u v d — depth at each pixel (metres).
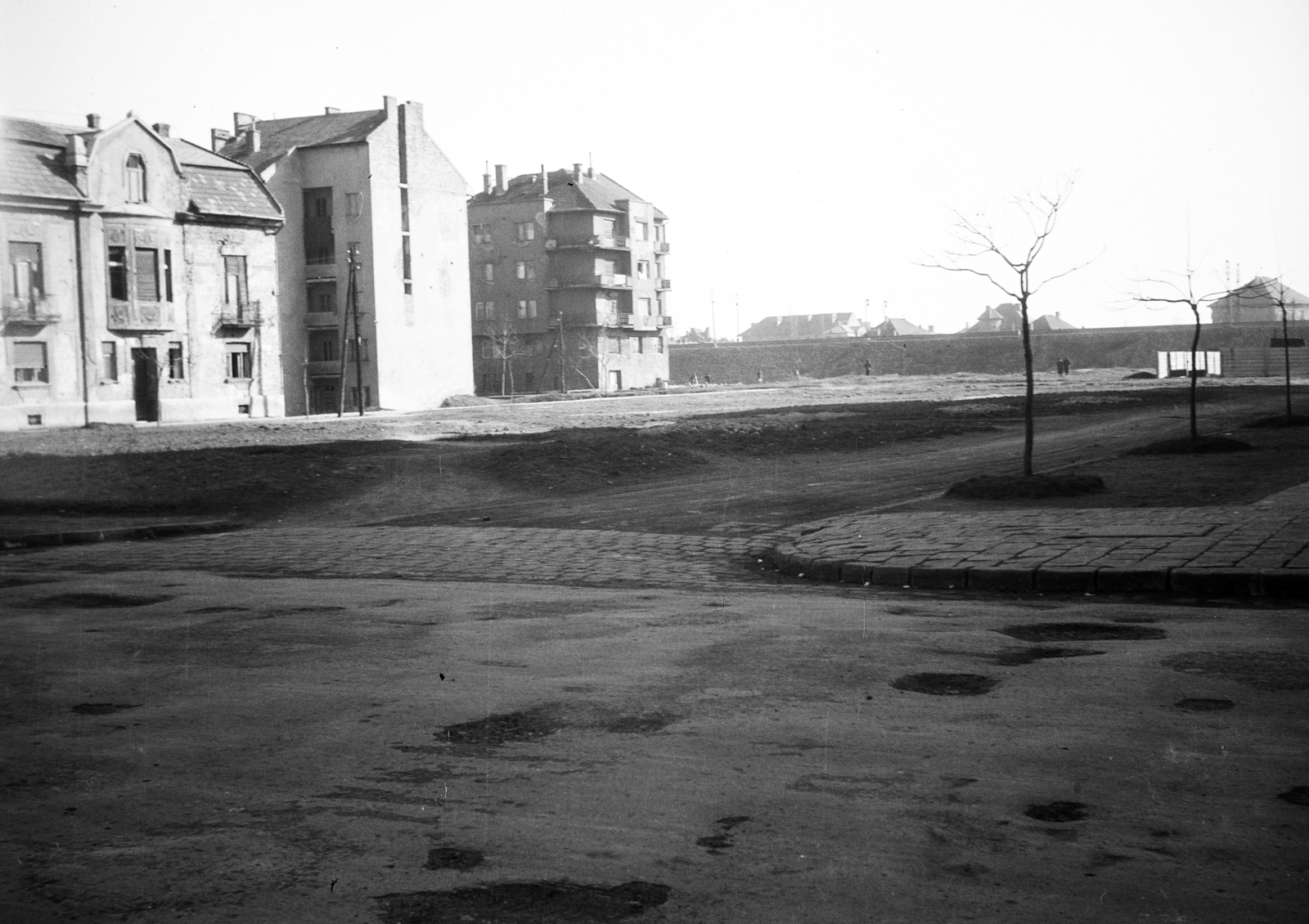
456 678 6.98
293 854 4.29
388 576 11.61
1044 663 6.90
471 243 112.62
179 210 63.25
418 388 85.81
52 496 19.78
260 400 68.00
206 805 4.84
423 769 5.23
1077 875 3.95
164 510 18.92
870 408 47.28
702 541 13.60
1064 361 114.06
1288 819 4.38
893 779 4.93
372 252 81.88
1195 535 10.98
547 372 110.12
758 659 7.24
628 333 115.88
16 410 54.81
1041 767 5.03
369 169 81.69
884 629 8.11
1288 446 23.39
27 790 5.09
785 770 5.07
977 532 12.16
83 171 57.19
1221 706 5.84
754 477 22.12
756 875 4.00
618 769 5.16
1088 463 21.06
